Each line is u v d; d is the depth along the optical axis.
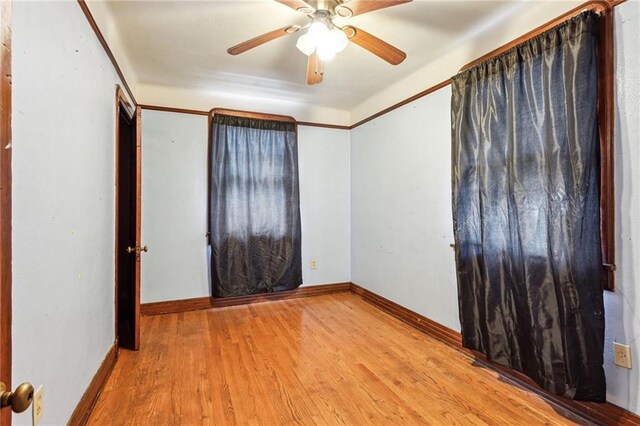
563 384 1.72
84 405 1.66
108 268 2.14
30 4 1.13
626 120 1.58
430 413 1.80
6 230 0.70
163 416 1.75
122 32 2.35
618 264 1.62
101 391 1.94
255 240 3.71
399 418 1.76
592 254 1.63
